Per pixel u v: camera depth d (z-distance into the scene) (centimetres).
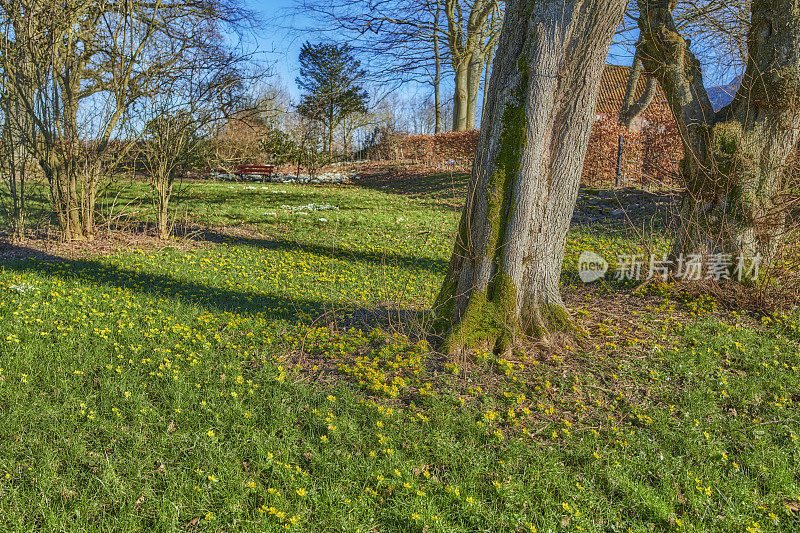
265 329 610
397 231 1354
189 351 532
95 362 491
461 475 351
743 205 702
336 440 387
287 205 1828
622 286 806
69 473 334
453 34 2008
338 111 3928
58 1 1038
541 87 509
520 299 548
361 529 301
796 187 695
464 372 489
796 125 695
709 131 719
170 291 757
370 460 363
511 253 534
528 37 508
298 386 466
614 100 2950
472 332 527
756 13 701
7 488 316
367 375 477
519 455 371
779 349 540
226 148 2684
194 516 310
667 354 529
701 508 322
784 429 401
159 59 1118
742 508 318
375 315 642
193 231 1320
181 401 428
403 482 340
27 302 646
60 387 438
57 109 1062
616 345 555
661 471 354
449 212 1656
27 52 1039
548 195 543
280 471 344
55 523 291
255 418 409
